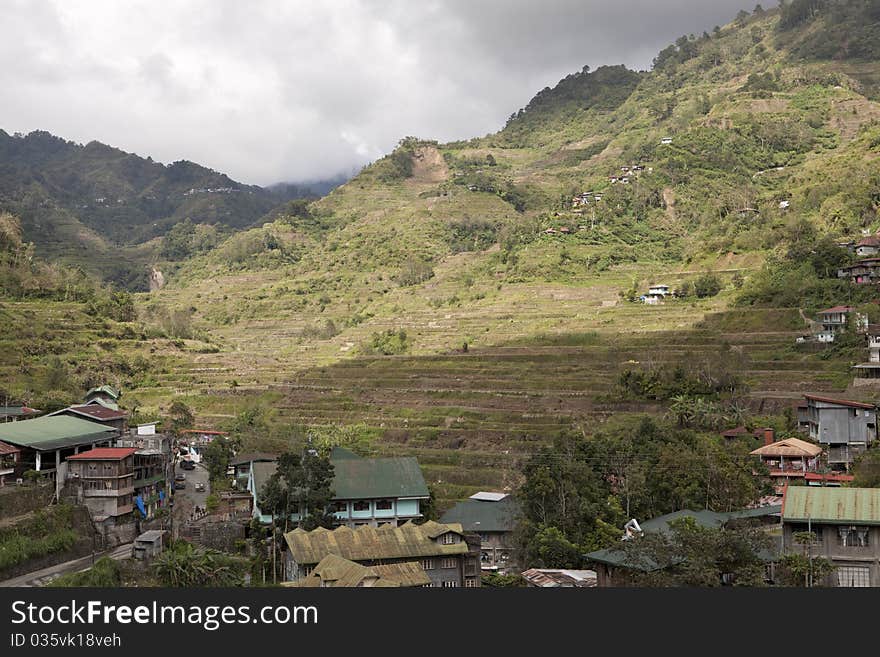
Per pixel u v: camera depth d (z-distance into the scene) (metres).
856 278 172.75
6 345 181.50
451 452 134.38
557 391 157.38
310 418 162.75
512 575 82.38
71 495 91.62
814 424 119.12
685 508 90.25
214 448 125.81
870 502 63.72
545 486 88.56
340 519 96.25
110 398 142.50
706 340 169.12
